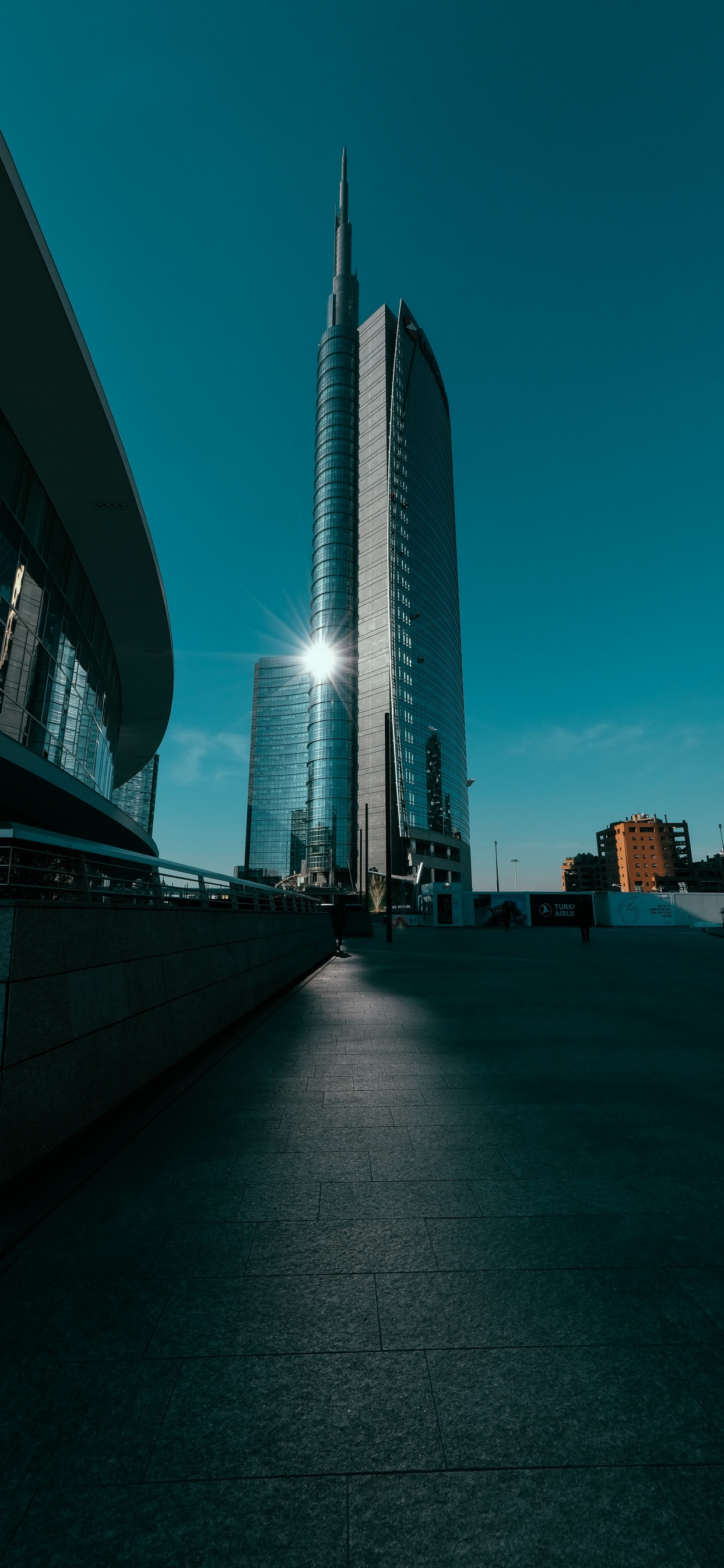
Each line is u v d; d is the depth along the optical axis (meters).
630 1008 10.03
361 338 164.75
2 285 14.24
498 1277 2.73
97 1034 4.68
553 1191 3.57
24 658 18.25
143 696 36.47
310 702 145.25
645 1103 5.16
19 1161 3.54
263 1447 1.86
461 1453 1.84
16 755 16.39
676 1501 1.69
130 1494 1.72
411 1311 2.50
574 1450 1.84
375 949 24.84
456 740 152.00
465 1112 4.92
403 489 143.00
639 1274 2.75
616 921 48.88
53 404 17.11
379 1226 3.17
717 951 23.53
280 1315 2.47
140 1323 2.42
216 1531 1.62
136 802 133.25
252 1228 3.15
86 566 23.53
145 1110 4.90
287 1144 4.27
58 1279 2.70
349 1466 1.80
